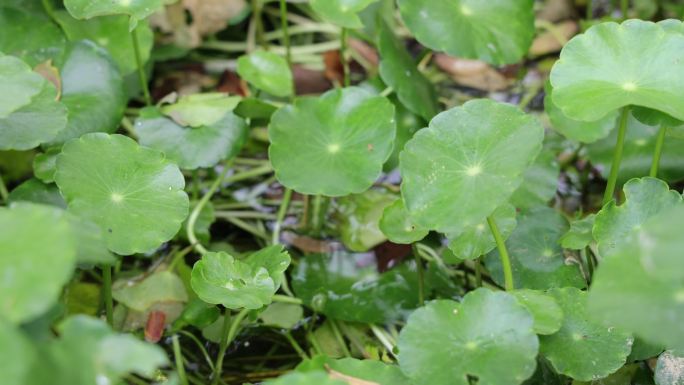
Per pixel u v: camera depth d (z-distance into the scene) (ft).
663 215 2.03
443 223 2.22
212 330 2.43
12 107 2.22
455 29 2.59
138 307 2.45
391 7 2.85
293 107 2.48
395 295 2.48
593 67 2.30
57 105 2.35
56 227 1.98
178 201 2.29
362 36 2.82
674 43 2.29
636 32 2.30
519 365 2.14
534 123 2.26
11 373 1.88
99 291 2.47
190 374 2.41
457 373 2.15
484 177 2.24
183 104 2.53
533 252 2.42
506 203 2.36
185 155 2.49
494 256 2.43
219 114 2.51
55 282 1.94
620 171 2.55
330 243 2.58
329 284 2.50
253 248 2.61
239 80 2.83
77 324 1.97
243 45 2.93
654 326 2.03
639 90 2.27
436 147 2.27
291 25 2.99
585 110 2.26
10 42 2.56
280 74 2.64
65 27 2.65
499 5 2.62
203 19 2.86
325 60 2.89
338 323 2.47
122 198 2.28
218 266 2.26
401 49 2.71
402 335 2.19
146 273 2.52
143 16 2.39
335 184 2.40
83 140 2.30
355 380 2.21
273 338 2.46
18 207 1.99
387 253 2.54
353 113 2.46
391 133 2.43
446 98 2.85
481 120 2.27
